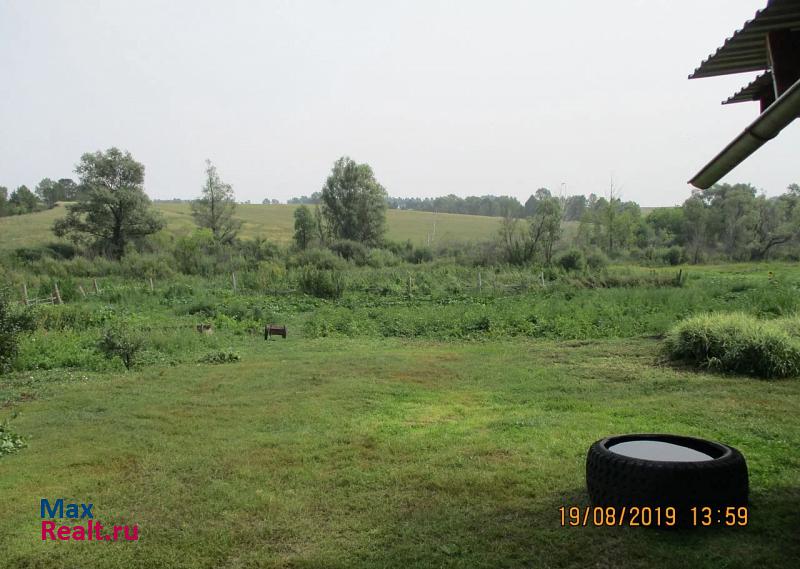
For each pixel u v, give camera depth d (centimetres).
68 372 1100
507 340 1403
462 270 3250
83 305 2120
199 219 5172
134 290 2572
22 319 1322
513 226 3950
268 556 393
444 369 1059
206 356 1223
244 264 3881
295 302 2288
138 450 626
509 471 528
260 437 659
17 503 490
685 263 4638
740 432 625
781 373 907
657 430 640
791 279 2562
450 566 371
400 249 5038
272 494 495
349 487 507
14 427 730
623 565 361
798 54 394
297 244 5006
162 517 459
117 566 387
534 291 2430
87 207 4716
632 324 1445
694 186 456
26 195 8394
